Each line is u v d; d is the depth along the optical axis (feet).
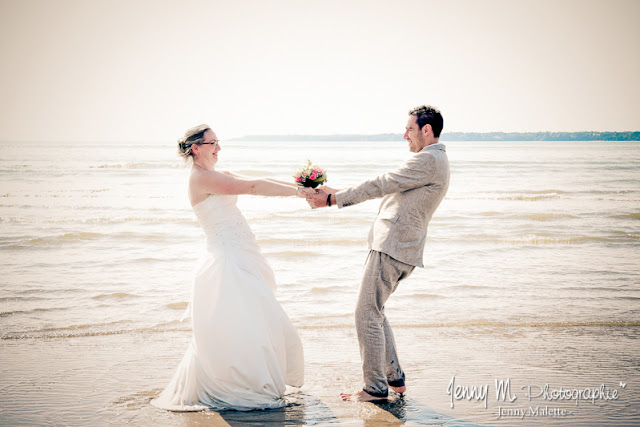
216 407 11.25
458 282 23.70
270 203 57.82
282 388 11.69
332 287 22.70
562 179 98.48
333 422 10.61
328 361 14.49
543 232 39.32
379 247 11.22
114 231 38.81
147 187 77.87
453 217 47.65
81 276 24.57
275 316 11.73
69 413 10.96
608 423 10.70
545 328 17.42
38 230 39.09
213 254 11.78
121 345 15.66
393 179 11.04
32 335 16.43
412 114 11.44
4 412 10.98
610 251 32.12
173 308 19.51
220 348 11.30
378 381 11.72
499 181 93.66
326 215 47.80
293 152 240.12
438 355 14.87
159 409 11.20
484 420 10.78
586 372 13.64
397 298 20.98
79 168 117.39
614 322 17.99
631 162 158.81
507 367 13.98
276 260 28.71
